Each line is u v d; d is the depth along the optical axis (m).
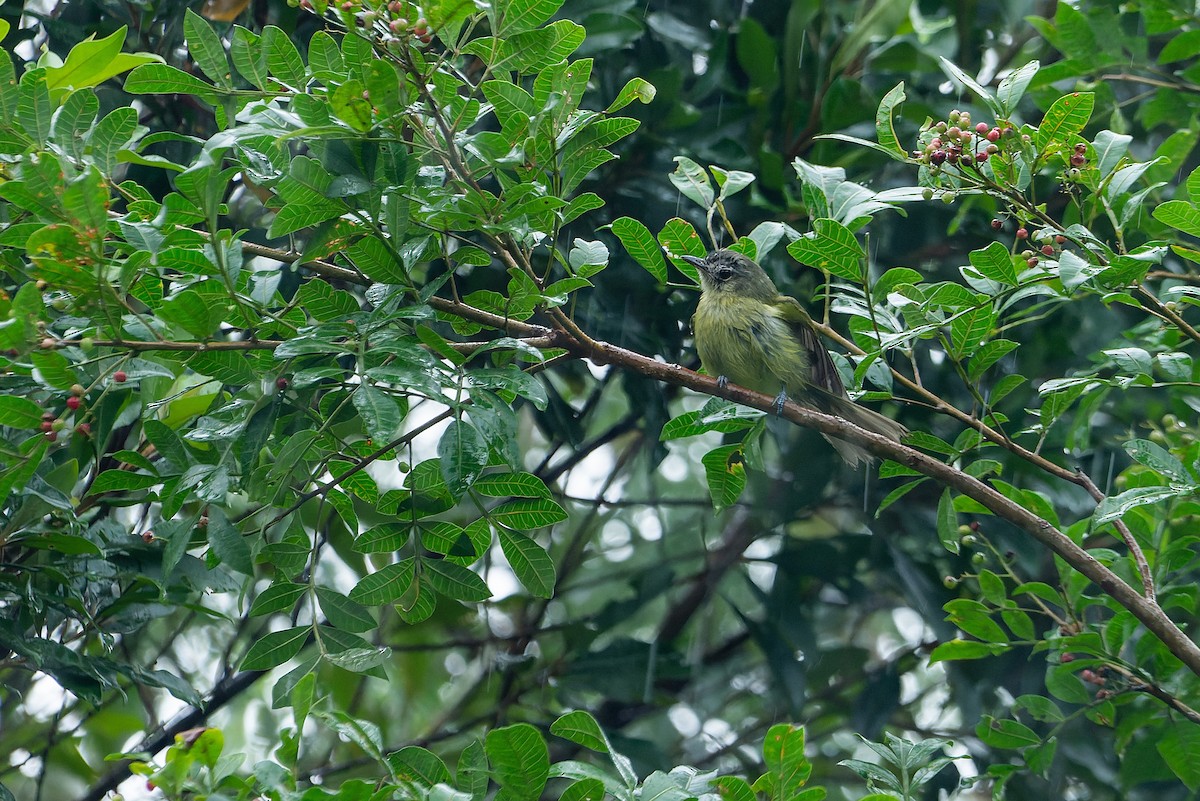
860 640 17.47
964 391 13.05
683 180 9.33
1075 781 13.41
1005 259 7.87
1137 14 12.88
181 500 7.38
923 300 8.40
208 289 7.35
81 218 6.36
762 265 13.15
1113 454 12.74
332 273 8.31
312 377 7.10
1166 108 11.96
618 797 6.46
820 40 13.36
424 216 7.47
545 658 14.98
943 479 8.41
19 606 8.78
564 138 7.54
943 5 13.57
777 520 13.40
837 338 9.06
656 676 13.70
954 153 8.05
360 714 14.75
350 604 7.76
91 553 8.28
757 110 12.87
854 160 13.00
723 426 9.30
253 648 7.39
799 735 6.50
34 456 6.86
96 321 7.01
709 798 6.55
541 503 7.91
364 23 6.77
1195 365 8.95
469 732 14.80
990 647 9.51
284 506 8.18
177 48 12.34
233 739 14.61
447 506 7.93
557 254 8.02
